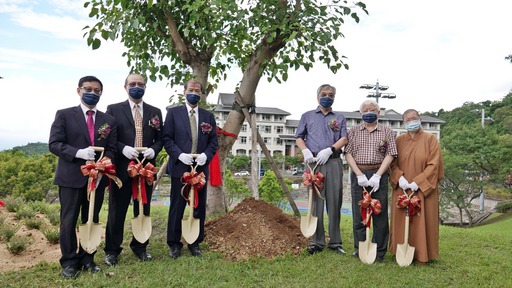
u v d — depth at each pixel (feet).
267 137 169.68
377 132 15.90
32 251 16.51
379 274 14.06
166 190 74.79
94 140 13.19
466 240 21.06
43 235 18.67
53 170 67.92
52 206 26.05
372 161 15.71
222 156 21.31
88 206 13.71
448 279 14.08
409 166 15.62
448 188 71.56
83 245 12.76
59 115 12.98
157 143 14.75
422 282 13.55
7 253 16.10
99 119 13.37
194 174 14.67
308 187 16.38
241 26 19.11
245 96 20.65
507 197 102.99
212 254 15.29
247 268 14.20
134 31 20.17
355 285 13.10
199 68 21.09
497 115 141.90
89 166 12.52
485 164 72.02
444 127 167.32
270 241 16.14
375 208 15.10
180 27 18.81
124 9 18.43
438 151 15.51
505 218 72.28
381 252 15.97
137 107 14.48
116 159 14.16
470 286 13.42
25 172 65.05
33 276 13.00
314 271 14.16
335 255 16.06
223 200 21.65
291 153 173.47
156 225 19.42
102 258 14.93
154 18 20.06
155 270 13.57
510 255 18.21
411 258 15.16
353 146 16.19
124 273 13.24
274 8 19.36
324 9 18.16
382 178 15.72
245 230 16.46
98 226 13.17
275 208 18.80
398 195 15.89
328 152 15.75
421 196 15.37
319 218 16.44
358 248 15.97
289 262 14.97
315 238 16.44
